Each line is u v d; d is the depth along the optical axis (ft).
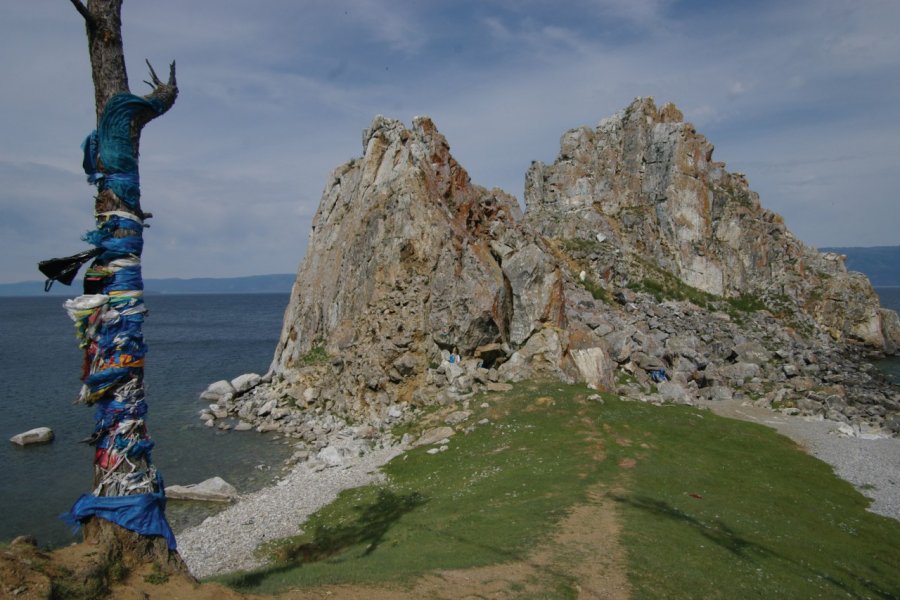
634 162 384.27
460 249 175.22
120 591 39.70
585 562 63.87
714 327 292.40
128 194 46.37
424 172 197.67
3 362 319.88
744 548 73.77
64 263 44.62
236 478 130.00
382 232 194.59
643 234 361.92
